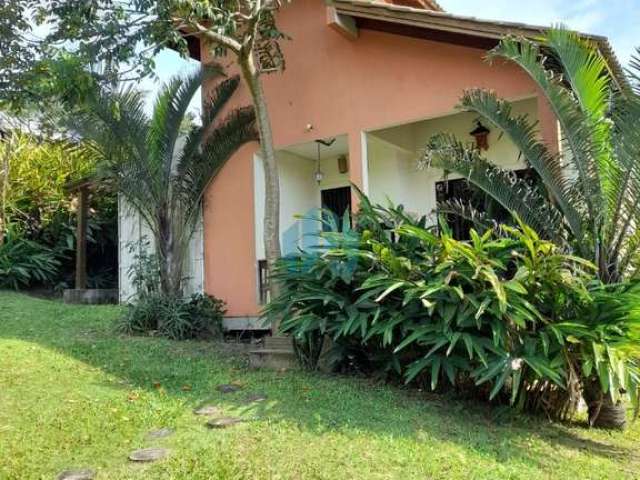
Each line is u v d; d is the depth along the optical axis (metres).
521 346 4.87
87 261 15.14
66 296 12.62
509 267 5.42
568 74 5.27
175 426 4.59
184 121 9.70
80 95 6.04
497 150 9.45
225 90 9.61
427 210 10.17
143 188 9.47
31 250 13.85
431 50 7.78
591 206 5.27
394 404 5.11
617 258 5.21
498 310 4.68
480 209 6.97
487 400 5.38
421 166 6.05
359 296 5.91
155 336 8.59
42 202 14.39
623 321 4.52
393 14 7.33
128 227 11.47
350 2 7.71
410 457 3.96
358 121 8.35
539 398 5.22
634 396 4.41
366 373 6.18
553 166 5.55
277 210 7.44
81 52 5.76
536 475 3.83
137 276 9.73
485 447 4.27
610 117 5.20
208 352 7.52
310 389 5.53
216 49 7.18
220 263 9.77
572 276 4.75
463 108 5.93
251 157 9.61
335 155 10.82
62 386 5.61
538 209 5.64
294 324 5.95
